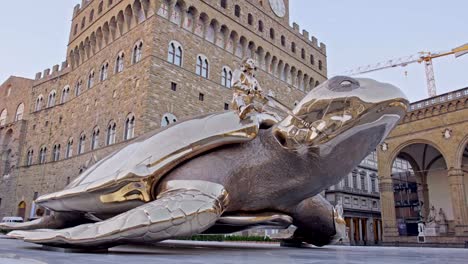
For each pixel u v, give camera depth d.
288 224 7.14
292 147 5.68
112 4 34.41
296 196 6.34
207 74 32.28
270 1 42.03
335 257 4.74
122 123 29.09
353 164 5.84
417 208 41.88
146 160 5.64
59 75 43.34
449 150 29.52
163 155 5.61
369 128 5.29
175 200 4.66
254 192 6.15
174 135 6.02
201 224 4.58
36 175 41.09
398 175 45.66
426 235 31.64
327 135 5.34
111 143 30.16
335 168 5.78
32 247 5.64
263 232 28.39
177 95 28.97
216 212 4.80
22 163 44.34
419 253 6.66
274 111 6.53
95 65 36.09
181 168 5.72
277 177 6.03
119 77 31.11
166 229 4.31
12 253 4.14
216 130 5.89
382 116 5.20
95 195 5.91
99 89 33.97
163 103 27.78
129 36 31.56
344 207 45.50
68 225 7.91
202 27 33.16
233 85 6.54
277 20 42.34
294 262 3.75
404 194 44.41
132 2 31.27
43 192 38.91
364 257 4.87
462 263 3.92
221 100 32.81
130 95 29.00
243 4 37.78
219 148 5.98
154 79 27.62
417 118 32.03
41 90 46.31
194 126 6.18
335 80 5.58
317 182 6.03
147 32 29.28
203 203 4.69
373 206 50.72
